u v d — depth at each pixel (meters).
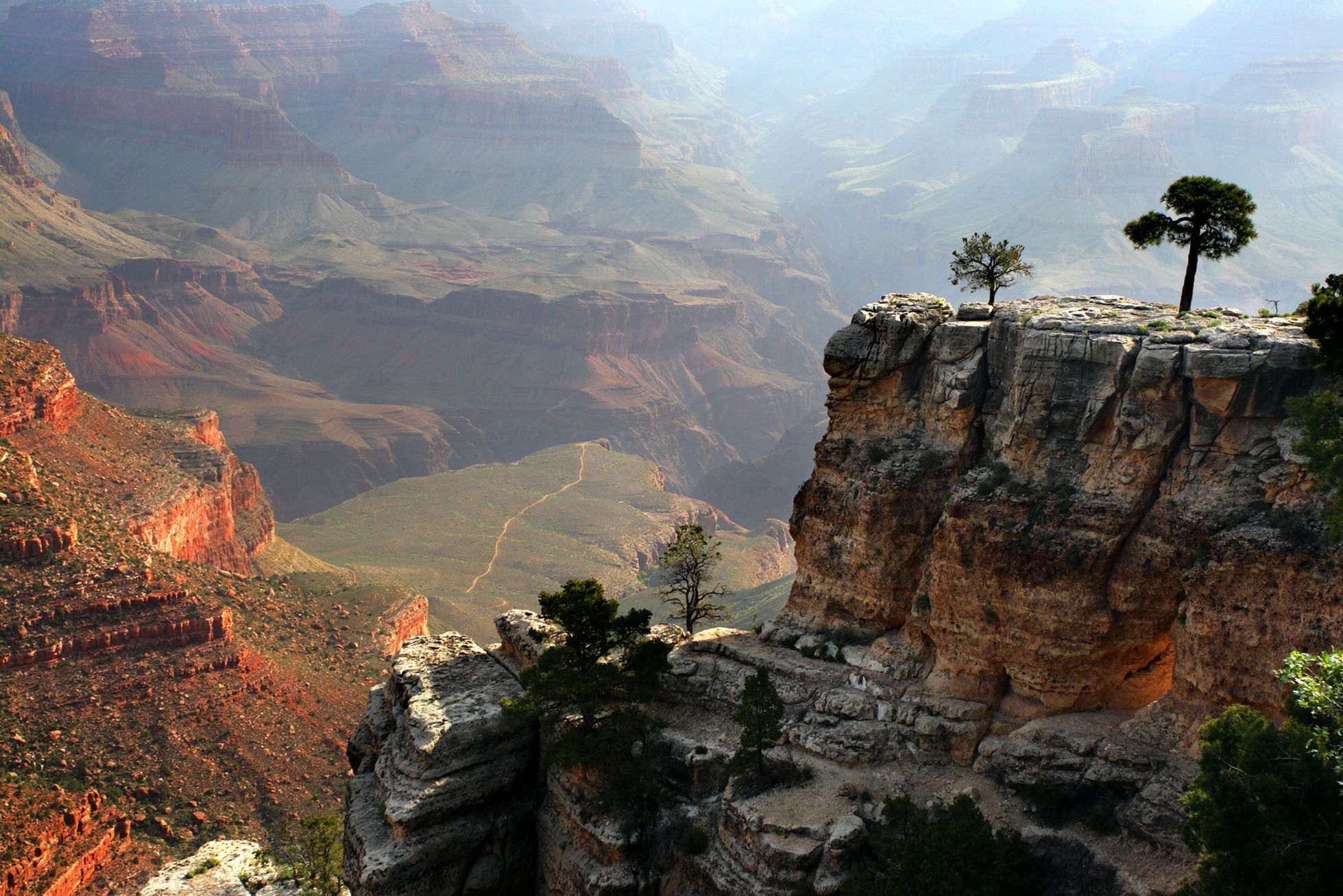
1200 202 51.41
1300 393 44.22
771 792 50.97
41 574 107.50
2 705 97.19
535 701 56.38
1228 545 44.41
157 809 94.38
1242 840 37.41
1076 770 47.22
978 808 48.12
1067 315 51.12
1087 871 44.91
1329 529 41.78
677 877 51.81
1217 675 45.03
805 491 60.34
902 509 55.19
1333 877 35.84
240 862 79.38
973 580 51.22
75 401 164.38
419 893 55.50
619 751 55.00
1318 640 42.28
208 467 173.38
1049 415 49.78
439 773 56.59
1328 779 36.53
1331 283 44.44
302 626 133.62
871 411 57.31
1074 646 49.03
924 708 52.16
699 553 74.06
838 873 46.75
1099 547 47.91
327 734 110.00
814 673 56.31
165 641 107.38
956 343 54.00
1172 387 46.34
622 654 59.25
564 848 55.16
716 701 58.19
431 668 64.19
